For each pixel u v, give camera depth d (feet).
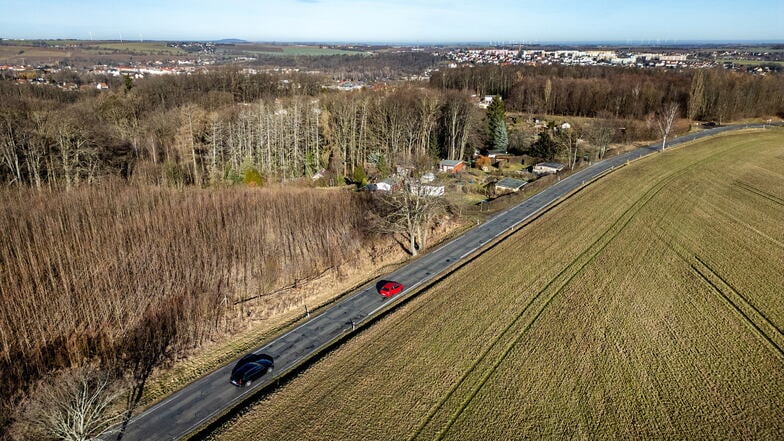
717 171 301.22
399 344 131.23
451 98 412.77
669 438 98.37
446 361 123.95
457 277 171.53
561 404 108.37
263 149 327.67
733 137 407.44
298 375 119.34
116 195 218.59
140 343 132.16
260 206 221.66
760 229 208.64
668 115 422.82
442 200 217.56
